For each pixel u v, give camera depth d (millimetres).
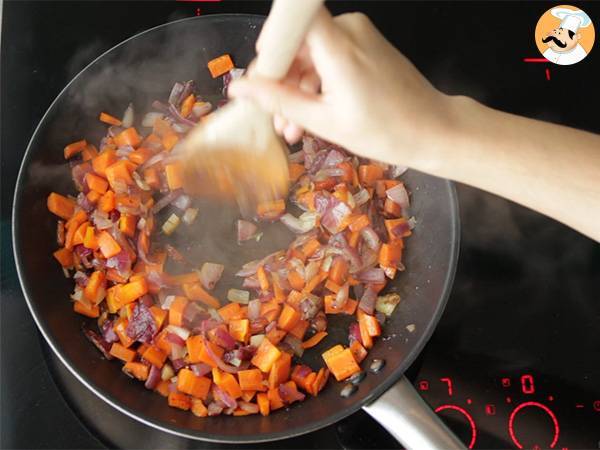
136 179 483
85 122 481
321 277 472
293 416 417
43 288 432
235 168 446
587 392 424
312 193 488
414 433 360
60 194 473
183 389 423
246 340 450
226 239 491
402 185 489
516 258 462
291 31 290
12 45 501
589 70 526
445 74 521
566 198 353
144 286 450
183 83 515
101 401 410
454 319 442
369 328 448
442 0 547
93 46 508
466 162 340
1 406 401
